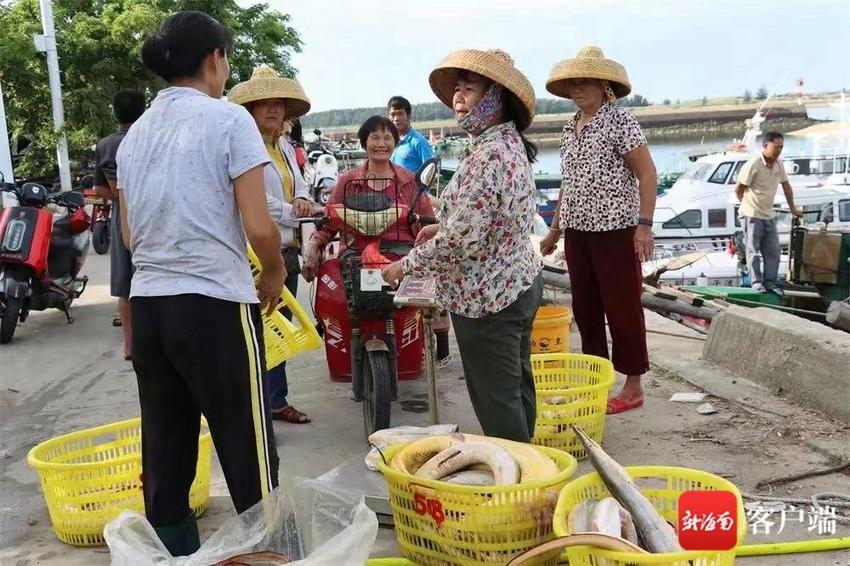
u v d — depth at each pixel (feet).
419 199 15.51
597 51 14.15
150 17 69.56
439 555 9.43
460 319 10.56
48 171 71.72
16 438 15.17
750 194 33.27
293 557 8.82
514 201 10.00
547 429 12.97
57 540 11.15
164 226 8.68
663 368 17.81
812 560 9.81
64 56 69.92
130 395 17.51
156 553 8.28
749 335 16.85
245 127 8.75
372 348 13.43
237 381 8.84
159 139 8.79
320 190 32.17
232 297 8.73
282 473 12.95
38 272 22.36
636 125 14.10
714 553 7.64
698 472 9.39
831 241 23.89
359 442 14.23
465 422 15.25
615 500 8.77
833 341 14.87
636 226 14.38
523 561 7.93
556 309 17.88
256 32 80.12
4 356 20.90
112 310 26.17
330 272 15.88
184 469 9.61
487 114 10.16
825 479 12.09
